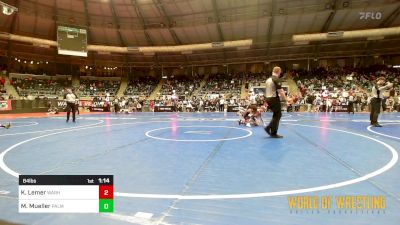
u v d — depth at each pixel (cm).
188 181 362
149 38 3831
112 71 4644
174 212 263
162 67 4588
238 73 4256
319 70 3853
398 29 2962
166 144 682
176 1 3216
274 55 3931
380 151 559
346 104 2658
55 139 797
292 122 1342
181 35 3697
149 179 372
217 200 292
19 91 3528
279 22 3225
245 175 387
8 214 263
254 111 1181
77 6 3409
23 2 3120
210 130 1016
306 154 533
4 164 466
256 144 663
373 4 2819
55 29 3562
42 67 4162
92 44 3850
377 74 3447
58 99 3288
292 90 3550
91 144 694
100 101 3525
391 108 2609
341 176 375
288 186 335
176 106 3291
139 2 3328
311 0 2925
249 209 268
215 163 465
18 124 1391
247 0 3072
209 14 3347
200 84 4178
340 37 3167
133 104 3444
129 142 723
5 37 3225
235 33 3519
